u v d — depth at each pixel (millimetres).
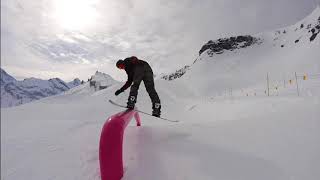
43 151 3887
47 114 17250
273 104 20531
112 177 2473
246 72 146625
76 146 3836
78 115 17344
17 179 3207
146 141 3332
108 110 18422
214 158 2799
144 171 2721
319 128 2990
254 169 2572
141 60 4270
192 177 2564
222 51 189125
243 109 23938
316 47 120312
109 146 2467
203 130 3494
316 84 39844
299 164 2549
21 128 6949
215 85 132500
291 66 121875
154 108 4305
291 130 3104
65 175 3057
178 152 2979
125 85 4379
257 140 3057
